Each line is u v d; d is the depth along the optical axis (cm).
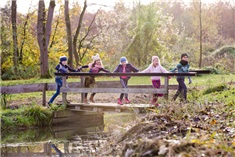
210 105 874
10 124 1132
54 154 807
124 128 741
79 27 2895
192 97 1127
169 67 2892
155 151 463
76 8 3102
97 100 1508
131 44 3123
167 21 3294
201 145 446
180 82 1030
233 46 3694
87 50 3388
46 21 2509
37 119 1166
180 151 438
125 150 520
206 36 4138
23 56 3195
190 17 4772
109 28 3528
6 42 2912
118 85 1407
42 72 2459
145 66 2967
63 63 1192
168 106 799
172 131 634
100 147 750
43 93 1274
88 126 1185
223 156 424
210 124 661
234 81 1658
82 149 805
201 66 3303
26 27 3225
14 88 1281
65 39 3397
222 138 531
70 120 1215
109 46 3506
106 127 1098
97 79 2139
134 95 1542
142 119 754
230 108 826
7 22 3084
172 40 3872
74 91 1157
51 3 2434
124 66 1081
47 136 1039
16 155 814
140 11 3114
